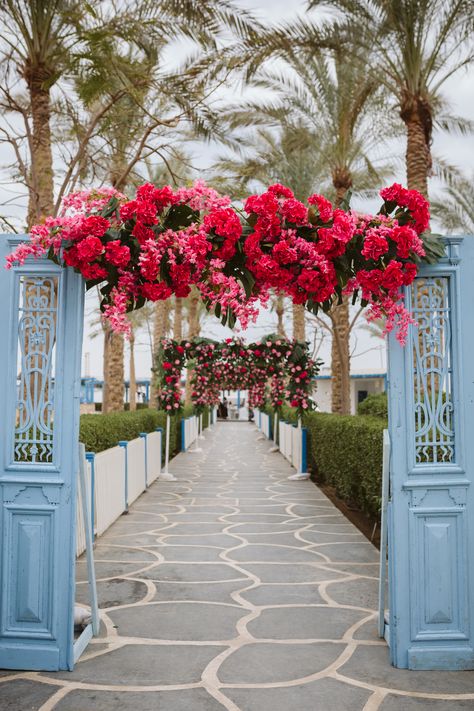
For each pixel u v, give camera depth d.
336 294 3.99
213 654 3.95
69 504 3.82
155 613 4.71
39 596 3.78
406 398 3.89
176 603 4.94
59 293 3.88
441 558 3.82
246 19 9.10
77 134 9.06
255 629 4.38
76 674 3.67
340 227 3.60
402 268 3.78
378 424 7.39
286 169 14.93
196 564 6.12
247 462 15.94
